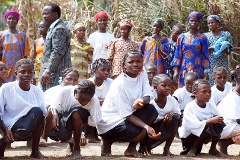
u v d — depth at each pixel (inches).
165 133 265.4
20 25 544.7
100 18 400.2
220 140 285.0
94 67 300.4
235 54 520.4
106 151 264.4
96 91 300.2
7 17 384.2
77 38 378.3
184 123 275.6
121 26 378.3
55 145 307.3
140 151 269.6
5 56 381.4
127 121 256.1
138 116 255.6
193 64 378.9
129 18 553.9
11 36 383.6
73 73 276.2
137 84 260.7
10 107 243.6
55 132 256.7
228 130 280.5
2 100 243.3
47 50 321.7
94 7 586.9
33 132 245.0
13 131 239.3
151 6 546.0
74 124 249.0
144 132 254.1
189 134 274.2
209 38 410.9
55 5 337.7
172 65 387.2
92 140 324.5
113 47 378.9
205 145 325.4
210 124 267.9
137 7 556.1
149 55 397.7
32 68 247.8
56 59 316.5
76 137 251.8
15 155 262.5
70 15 580.4
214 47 402.6
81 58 374.6
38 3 562.6
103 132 259.6
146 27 545.0
